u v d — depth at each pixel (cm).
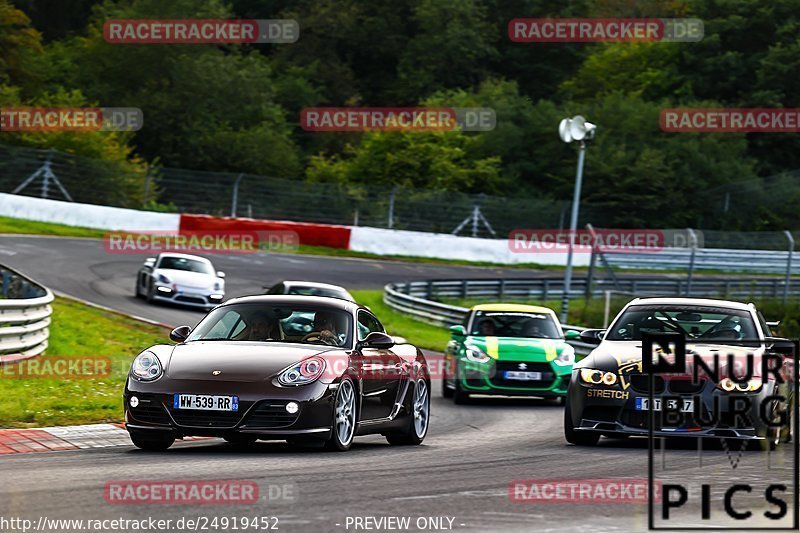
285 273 14050
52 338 7306
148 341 8075
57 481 2739
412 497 2612
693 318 4241
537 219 19138
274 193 18450
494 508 2481
